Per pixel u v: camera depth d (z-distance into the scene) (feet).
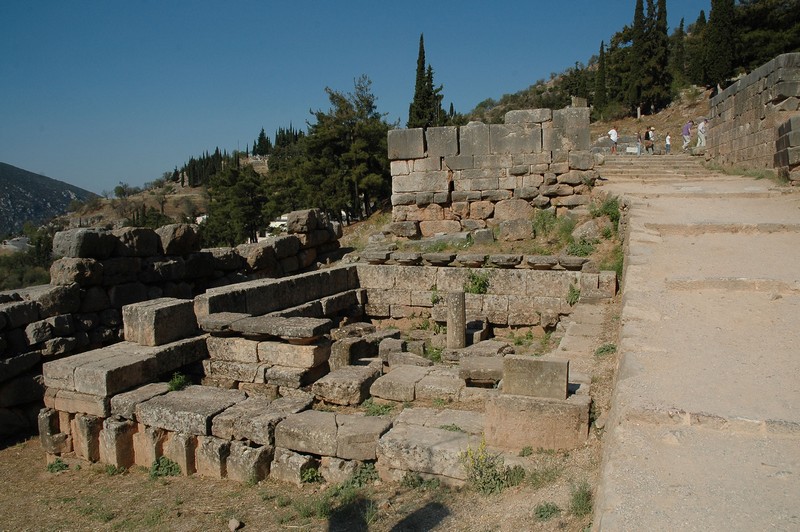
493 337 45.83
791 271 28.94
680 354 19.63
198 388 29.35
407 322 49.52
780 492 11.88
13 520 23.09
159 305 32.83
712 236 38.14
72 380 28.48
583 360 26.73
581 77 227.81
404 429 23.24
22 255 119.55
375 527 18.57
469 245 53.36
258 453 24.26
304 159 164.35
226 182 200.64
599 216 50.72
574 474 17.70
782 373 17.70
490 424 20.72
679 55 197.77
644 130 149.79
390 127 139.23
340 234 62.23
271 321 31.71
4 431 32.32
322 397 29.32
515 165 55.72
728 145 74.84
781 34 133.28
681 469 12.96
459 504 18.61
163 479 25.61
